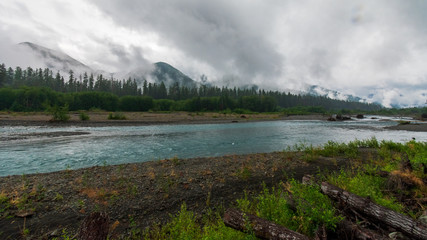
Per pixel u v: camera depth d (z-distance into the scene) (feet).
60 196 17.51
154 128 98.68
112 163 35.01
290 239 8.05
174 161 32.35
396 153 33.58
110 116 137.59
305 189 13.78
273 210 12.17
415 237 8.71
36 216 14.49
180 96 493.36
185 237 10.53
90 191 19.03
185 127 106.63
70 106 246.47
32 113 157.07
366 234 8.73
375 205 10.37
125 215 14.84
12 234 12.28
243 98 396.37
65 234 12.22
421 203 13.37
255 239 8.73
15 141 53.72
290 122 161.27
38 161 35.70
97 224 8.42
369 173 19.44
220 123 139.64
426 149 32.48
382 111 455.22
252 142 59.88
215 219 13.82
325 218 9.61
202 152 45.62
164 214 15.11
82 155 40.75
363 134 81.30
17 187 20.02
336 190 12.02
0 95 200.85
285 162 31.09
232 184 21.39
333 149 38.27
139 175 24.53
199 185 21.03
